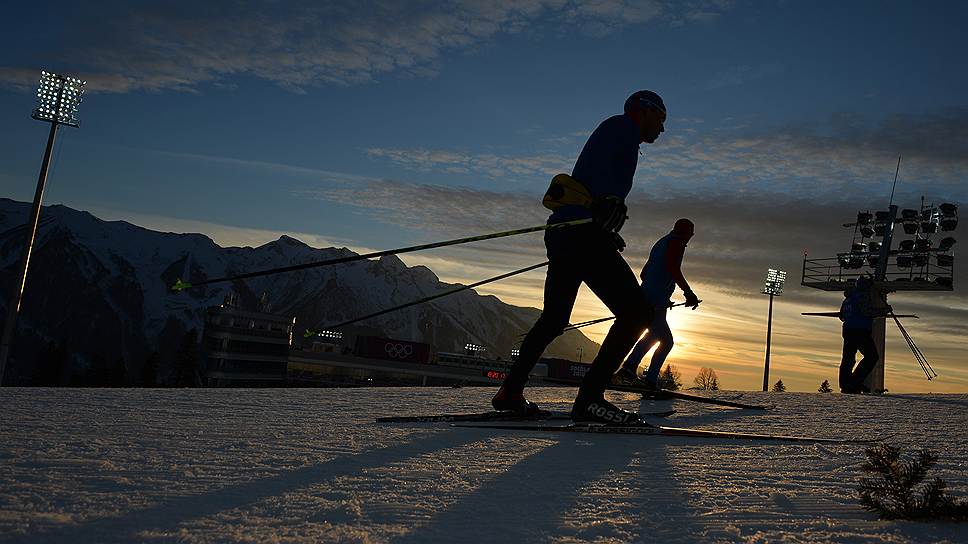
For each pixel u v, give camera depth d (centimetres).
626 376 640
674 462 279
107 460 243
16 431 306
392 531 164
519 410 419
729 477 246
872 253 2305
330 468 244
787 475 252
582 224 412
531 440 333
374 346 14350
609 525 175
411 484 221
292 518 174
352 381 14162
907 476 191
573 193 421
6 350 3297
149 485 206
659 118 454
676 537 166
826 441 350
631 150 434
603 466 265
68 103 3566
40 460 238
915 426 442
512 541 160
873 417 504
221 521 169
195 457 256
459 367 14575
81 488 199
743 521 183
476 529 169
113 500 186
